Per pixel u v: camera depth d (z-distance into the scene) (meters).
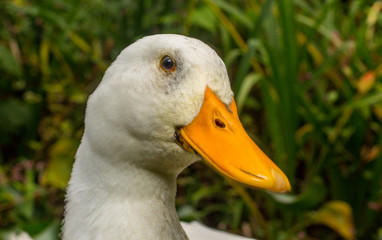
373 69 1.16
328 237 1.22
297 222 1.19
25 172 1.29
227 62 1.19
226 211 1.27
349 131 1.19
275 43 1.17
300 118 1.27
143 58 0.79
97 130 0.80
